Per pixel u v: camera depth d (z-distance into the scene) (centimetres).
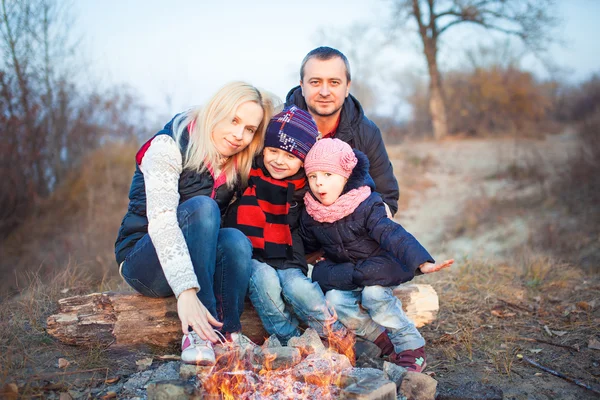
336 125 357
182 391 217
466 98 2223
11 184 881
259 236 290
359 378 234
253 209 291
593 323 349
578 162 939
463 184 1216
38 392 241
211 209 254
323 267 300
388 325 278
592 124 1017
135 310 280
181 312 226
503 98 2128
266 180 297
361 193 287
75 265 452
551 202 863
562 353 311
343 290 292
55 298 355
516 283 436
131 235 278
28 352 273
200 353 240
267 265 288
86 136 1055
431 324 354
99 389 249
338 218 286
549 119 2216
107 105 1066
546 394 263
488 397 236
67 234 824
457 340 329
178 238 238
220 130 266
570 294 411
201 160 265
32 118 910
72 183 973
